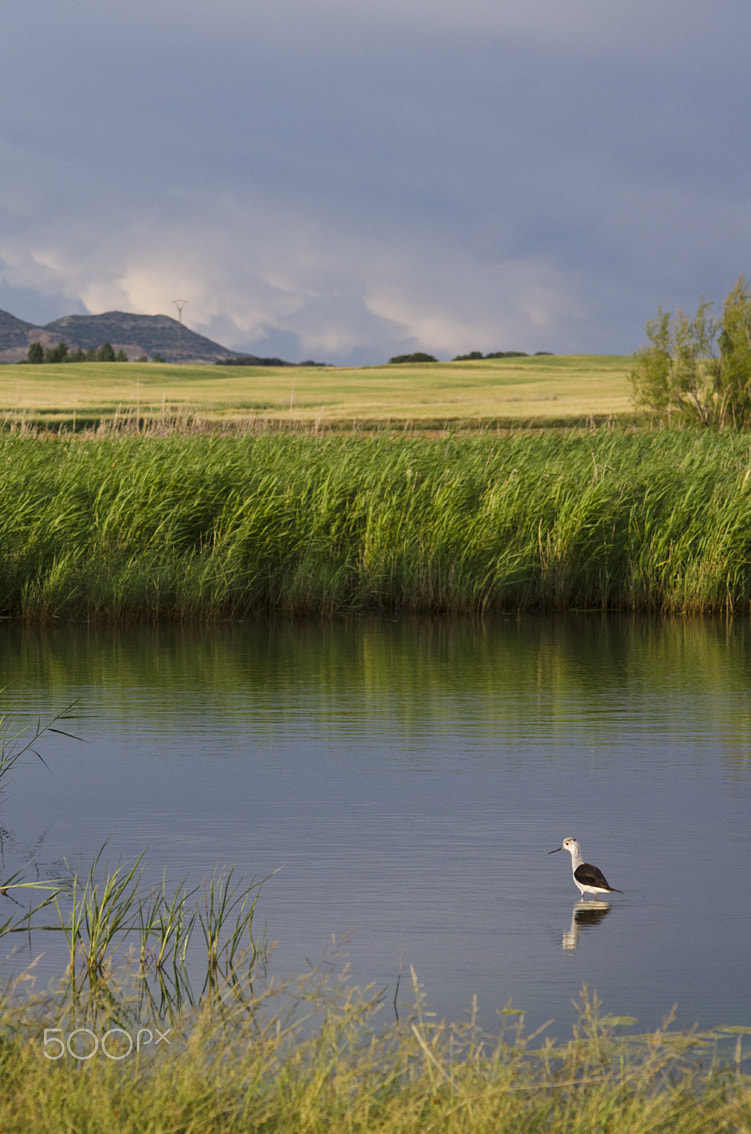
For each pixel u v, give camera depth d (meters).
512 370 124.62
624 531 25.52
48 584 22.83
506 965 7.18
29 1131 4.73
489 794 10.91
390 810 10.40
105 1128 4.73
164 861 9.09
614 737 13.20
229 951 7.37
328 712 14.56
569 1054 5.66
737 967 7.14
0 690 15.82
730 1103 5.09
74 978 6.98
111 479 24.98
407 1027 6.30
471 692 15.88
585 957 7.28
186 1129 4.80
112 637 21.09
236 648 19.78
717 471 26.97
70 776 11.57
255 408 73.44
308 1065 5.64
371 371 127.25
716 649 19.77
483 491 26.38
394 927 7.75
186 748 12.70
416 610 24.80
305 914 7.99
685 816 10.22
